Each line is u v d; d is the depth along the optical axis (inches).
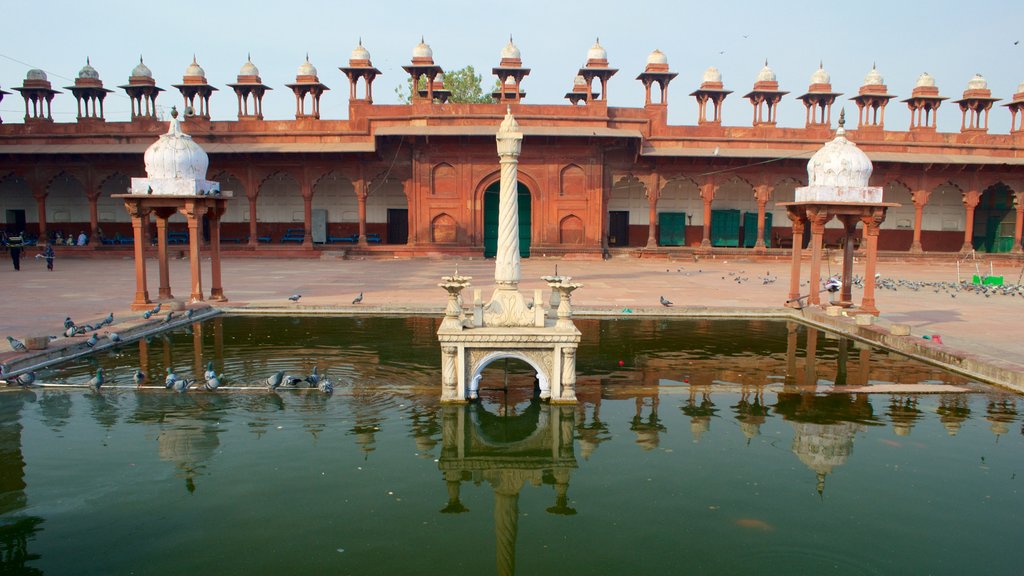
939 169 884.0
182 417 213.2
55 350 280.1
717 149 841.5
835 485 166.9
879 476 172.4
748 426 211.2
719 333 364.8
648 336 355.3
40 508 150.9
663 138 872.3
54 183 973.2
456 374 232.8
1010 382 251.1
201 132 861.8
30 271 661.3
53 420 209.0
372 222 978.7
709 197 877.2
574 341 231.9
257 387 246.4
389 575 125.9
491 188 877.8
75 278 589.9
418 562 130.5
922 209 956.6
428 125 844.0
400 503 156.6
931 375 275.0
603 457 185.8
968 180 888.3
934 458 184.5
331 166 858.8
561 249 856.9
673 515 150.9
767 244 1004.6
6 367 249.1
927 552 135.2
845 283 424.8
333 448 189.3
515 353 234.5
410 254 856.3
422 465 179.2
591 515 151.2
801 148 885.2
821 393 247.9
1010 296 518.3
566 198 857.5
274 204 981.8
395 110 855.7
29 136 865.5
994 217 981.8
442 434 202.8
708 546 137.4
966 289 560.4
